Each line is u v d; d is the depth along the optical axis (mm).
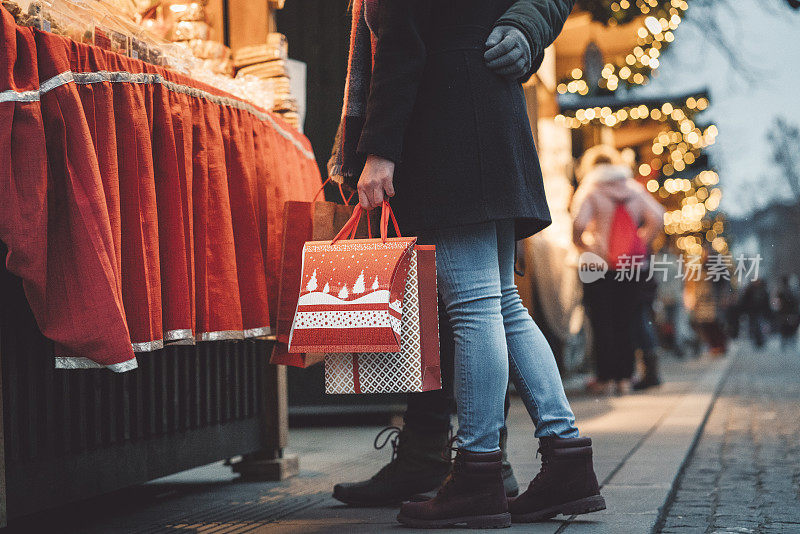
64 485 2361
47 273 1947
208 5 3500
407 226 2326
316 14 5805
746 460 4105
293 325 2289
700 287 18391
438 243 2365
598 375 7855
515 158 2324
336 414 5812
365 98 2473
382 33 2271
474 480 2369
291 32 5816
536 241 8250
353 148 2439
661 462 3666
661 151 11641
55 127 1975
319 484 3389
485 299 2352
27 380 2225
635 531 2332
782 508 2975
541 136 8688
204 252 2549
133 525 2637
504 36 2326
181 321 2346
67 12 2225
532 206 2346
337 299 2264
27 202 1878
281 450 3615
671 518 2824
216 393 3188
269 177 2990
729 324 26812
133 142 2227
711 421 5828
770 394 8031
